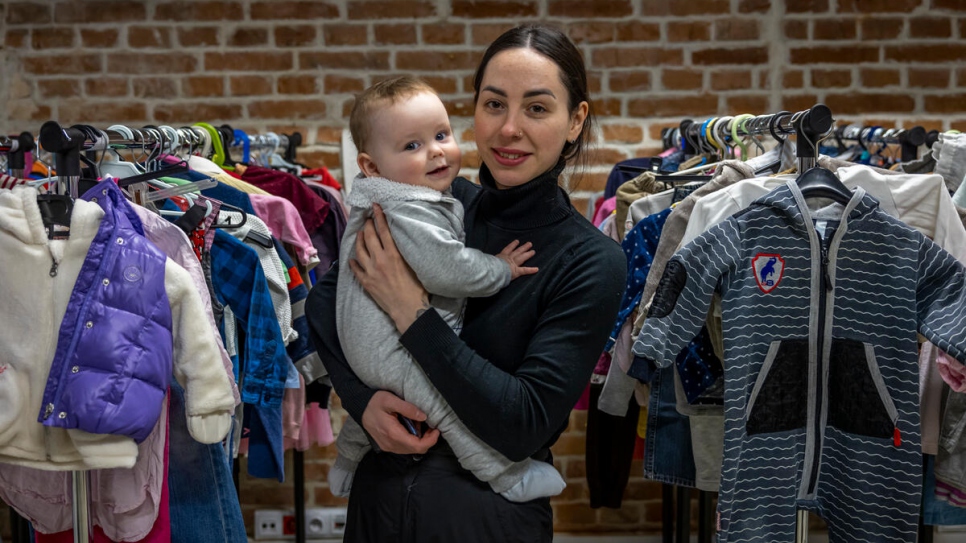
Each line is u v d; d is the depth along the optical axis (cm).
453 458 131
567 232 129
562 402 121
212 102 300
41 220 143
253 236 192
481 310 130
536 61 125
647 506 314
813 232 154
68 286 142
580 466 312
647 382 208
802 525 164
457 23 297
